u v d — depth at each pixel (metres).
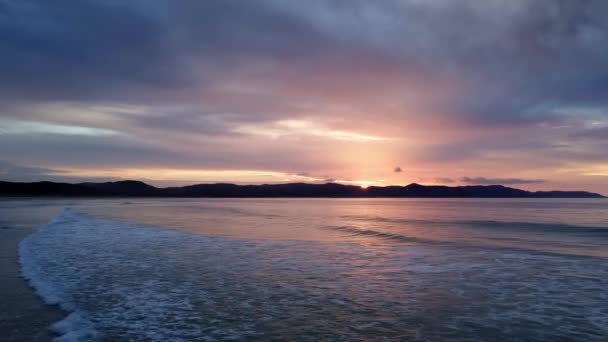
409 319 6.57
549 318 6.63
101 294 7.95
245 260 11.84
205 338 5.67
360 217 34.53
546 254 13.12
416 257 12.53
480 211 48.44
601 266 11.04
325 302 7.55
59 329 5.93
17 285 8.59
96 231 19.58
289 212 44.06
